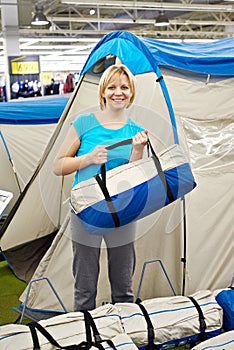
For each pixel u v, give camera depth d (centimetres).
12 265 348
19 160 447
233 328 240
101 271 262
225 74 273
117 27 1109
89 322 218
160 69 261
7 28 895
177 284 270
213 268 271
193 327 232
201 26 1208
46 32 984
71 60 1346
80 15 981
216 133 277
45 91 1195
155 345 226
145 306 237
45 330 211
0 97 1036
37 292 276
